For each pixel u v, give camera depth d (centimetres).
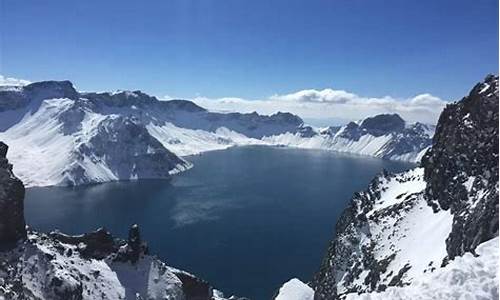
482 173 14612
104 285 14662
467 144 16562
